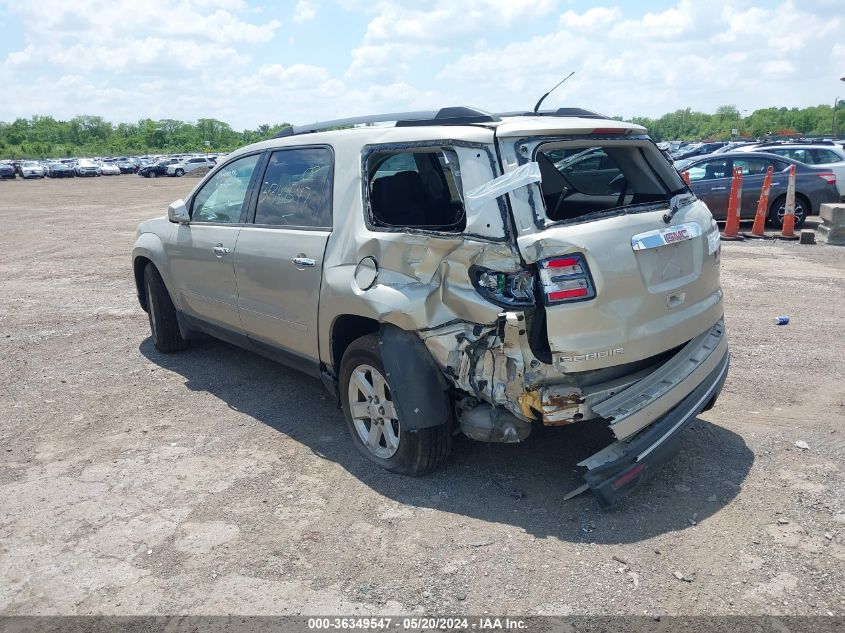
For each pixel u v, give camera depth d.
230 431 4.91
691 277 3.89
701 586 3.10
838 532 3.46
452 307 3.66
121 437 4.86
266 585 3.22
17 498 4.05
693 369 3.82
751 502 3.74
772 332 6.72
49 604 3.14
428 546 3.47
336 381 4.56
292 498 3.97
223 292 5.45
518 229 3.42
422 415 3.88
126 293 9.45
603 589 3.11
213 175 5.75
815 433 4.53
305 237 4.54
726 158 14.18
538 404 3.46
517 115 4.52
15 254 13.42
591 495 3.87
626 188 4.64
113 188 41.75
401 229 3.92
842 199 14.17
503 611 2.99
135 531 3.69
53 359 6.63
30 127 169.00
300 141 4.84
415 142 3.91
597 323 3.47
